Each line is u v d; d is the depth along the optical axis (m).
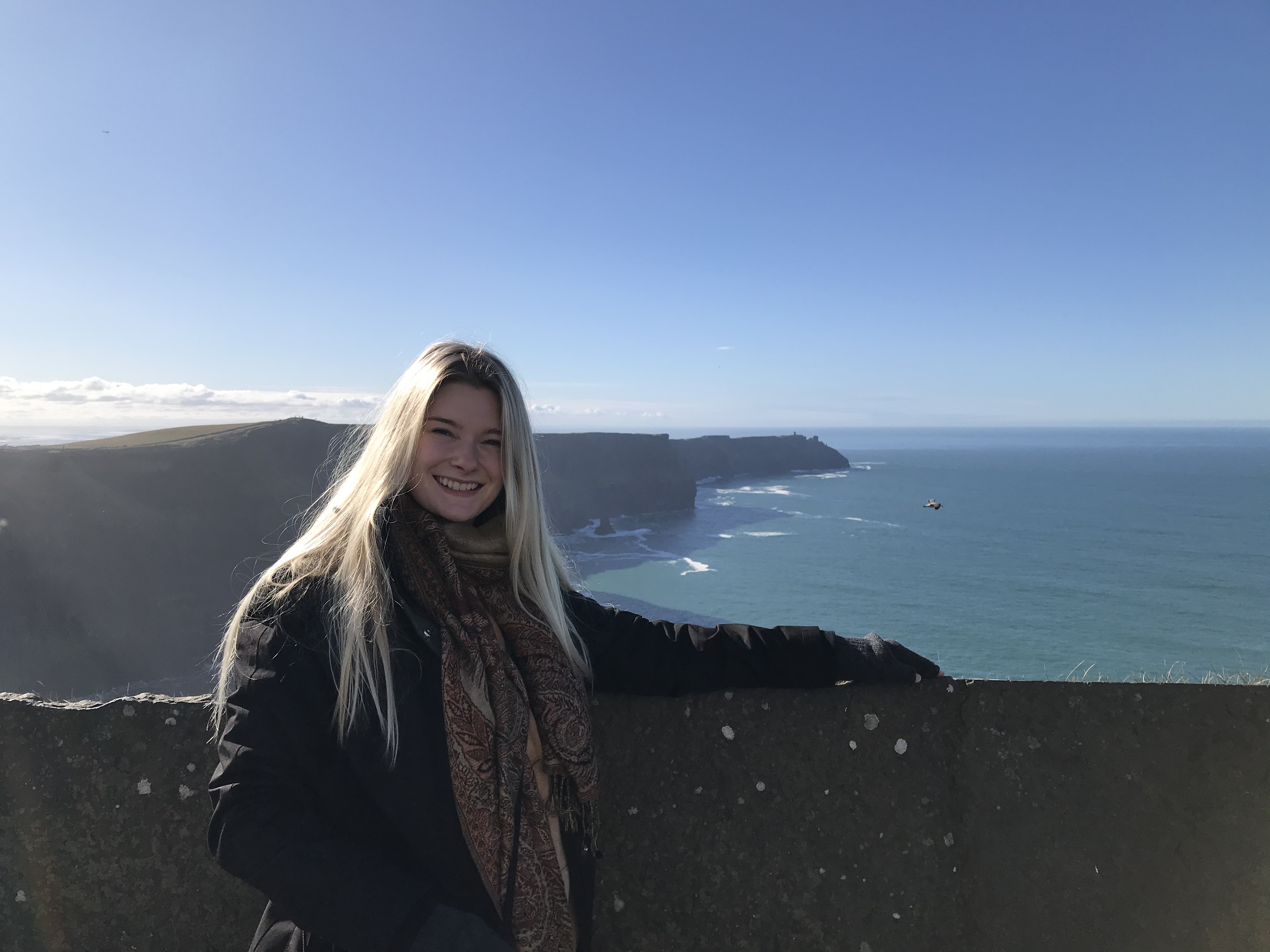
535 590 1.47
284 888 1.04
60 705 1.83
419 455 1.38
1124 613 61.97
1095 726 1.97
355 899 1.03
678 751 1.92
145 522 58.47
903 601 66.81
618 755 1.91
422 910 1.05
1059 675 44.81
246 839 1.06
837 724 1.95
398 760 1.17
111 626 53.62
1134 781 1.95
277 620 1.19
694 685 1.74
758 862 1.93
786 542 100.00
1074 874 1.94
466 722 1.22
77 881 1.79
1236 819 1.94
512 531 1.44
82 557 54.53
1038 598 67.62
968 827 1.95
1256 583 73.94
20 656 49.66
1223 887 1.93
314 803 1.15
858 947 1.92
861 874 1.93
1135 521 121.81
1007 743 1.96
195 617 57.06
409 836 1.16
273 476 68.25
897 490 170.88
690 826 1.92
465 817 1.18
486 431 1.41
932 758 1.96
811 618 61.31
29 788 1.79
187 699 1.83
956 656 50.50
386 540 1.30
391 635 1.23
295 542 1.36
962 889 1.94
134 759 1.80
